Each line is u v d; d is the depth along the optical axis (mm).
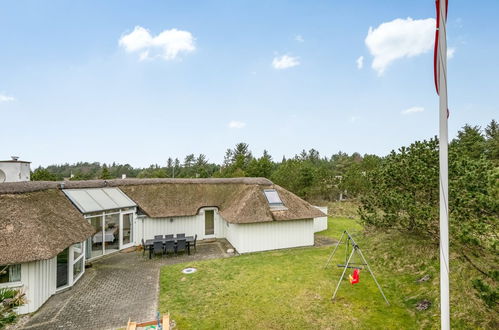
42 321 9656
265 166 41594
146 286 12578
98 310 10398
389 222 11312
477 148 34844
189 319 9602
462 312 8711
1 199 11547
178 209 20156
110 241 17766
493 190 7215
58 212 13539
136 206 19453
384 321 9211
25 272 10328
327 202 35844
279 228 18359
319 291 11578
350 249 17500
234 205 19547
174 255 17328
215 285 12430
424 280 11250
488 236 7332
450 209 8711
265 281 12750
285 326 9055
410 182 11188
